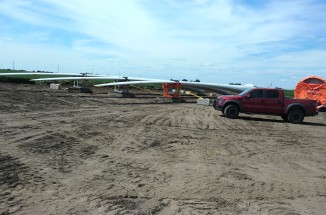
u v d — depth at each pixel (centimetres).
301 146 1286
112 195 647
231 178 801
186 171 841
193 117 2072
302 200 678
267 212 601
